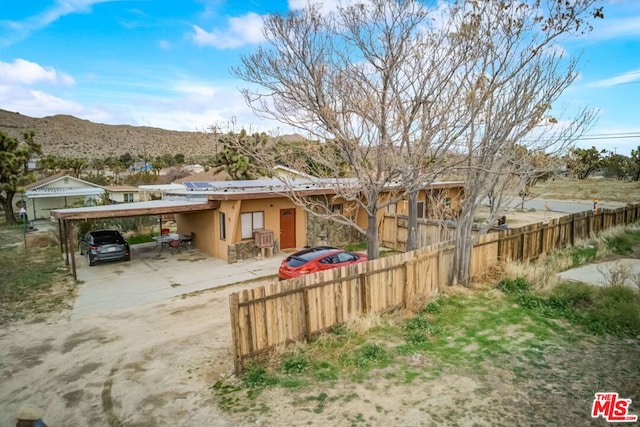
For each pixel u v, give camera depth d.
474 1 8.98
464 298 9.79
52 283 12.99
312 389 5.84
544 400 5.36
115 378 6.59
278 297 6.98
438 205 12.74
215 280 13.15
